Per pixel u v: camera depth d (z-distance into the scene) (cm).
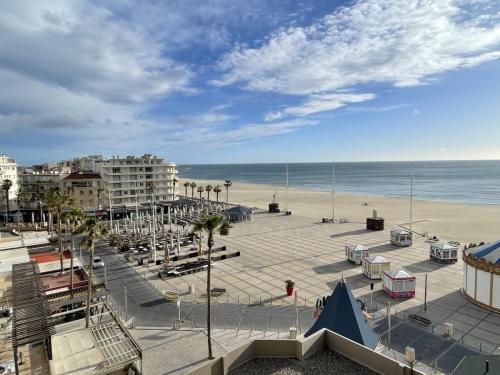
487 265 3666
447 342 3034
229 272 5206
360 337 2353
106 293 3847
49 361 2586
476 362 2003
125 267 5619
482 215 10506
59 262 5228
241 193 19125
